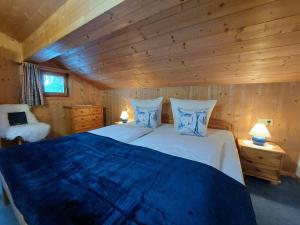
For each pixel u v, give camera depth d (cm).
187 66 212
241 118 229
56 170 109
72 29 156
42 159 125
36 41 227
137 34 175
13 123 257
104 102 407
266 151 184
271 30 129
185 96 272
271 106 208
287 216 137
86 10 140
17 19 211
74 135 196
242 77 206
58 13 175
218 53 172
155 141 180
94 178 99
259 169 190
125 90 355
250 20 126
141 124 253
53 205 73
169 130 233
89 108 347
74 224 63
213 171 108
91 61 272
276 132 208
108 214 68
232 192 90
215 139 188
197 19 138
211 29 144
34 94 293
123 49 211
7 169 109
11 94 278
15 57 279
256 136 204
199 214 68
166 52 193
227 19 130
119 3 115
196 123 203
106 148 154
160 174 104
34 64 292
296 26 121
